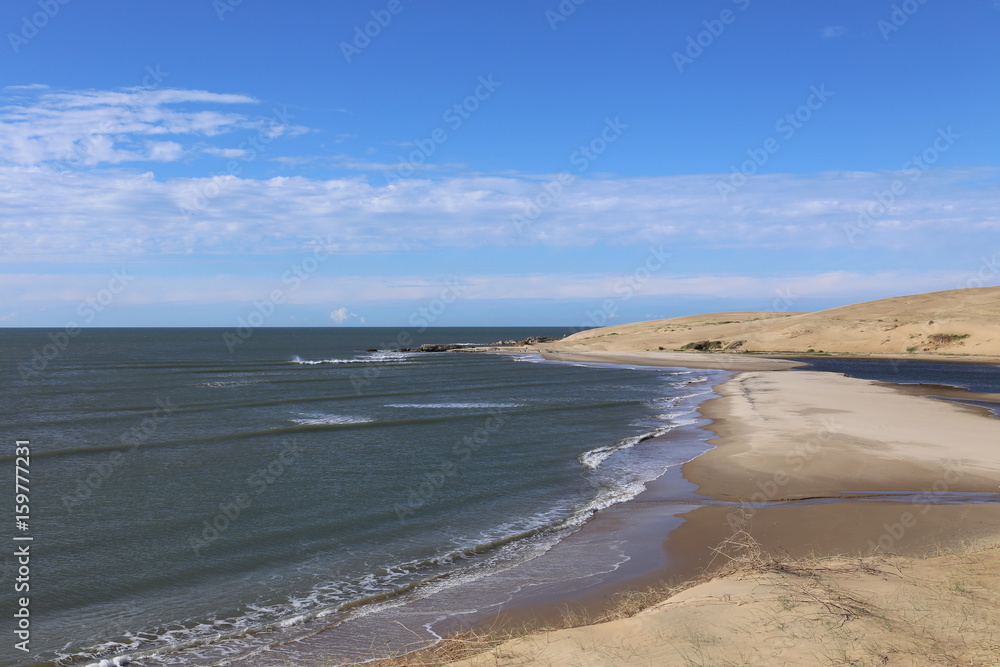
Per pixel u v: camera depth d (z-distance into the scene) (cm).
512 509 1449
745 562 836
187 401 3722
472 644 707
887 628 571
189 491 1664
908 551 1002
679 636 590
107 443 2375
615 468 1830
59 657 817
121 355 9231
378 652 781
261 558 1170
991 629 555
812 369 6059
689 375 5441
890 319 8869
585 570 1038
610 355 8025
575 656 576
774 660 519
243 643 840
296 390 4338
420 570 1084
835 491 1461
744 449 1948
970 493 1415
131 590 1031
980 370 5806
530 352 9756
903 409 2798
